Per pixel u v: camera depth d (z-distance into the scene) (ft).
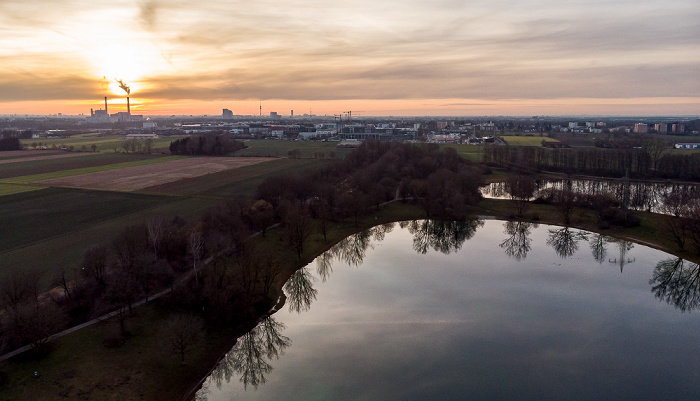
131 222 496.23
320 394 257.14
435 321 341.82
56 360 258.16
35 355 257.96
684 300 379.76
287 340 314.14
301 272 431.43
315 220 568.00
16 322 257.96
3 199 609.42
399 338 318.04
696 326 337.31
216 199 614.75
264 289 371.97
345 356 295.48
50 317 263.08
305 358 293.23
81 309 309.01
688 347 309.22
